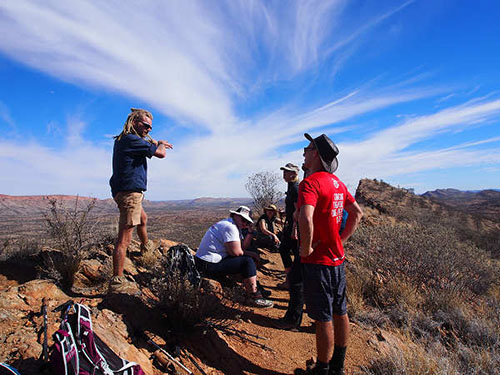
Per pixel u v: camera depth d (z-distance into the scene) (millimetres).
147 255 4469
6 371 1718
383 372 2840
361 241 7645
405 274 5906
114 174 3428
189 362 2666
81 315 1984
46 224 3840
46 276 3613
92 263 4031
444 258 5961
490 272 6449
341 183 2635
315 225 2453
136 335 2744
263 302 4047
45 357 1994
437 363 2842
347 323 2543
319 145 2605
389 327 4086
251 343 3162
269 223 6855
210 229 4254
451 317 4480
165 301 3074
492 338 3869
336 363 2549
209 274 4215
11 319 2486
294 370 2840
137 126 3576
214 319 3334
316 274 2449
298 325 3600
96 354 1891
